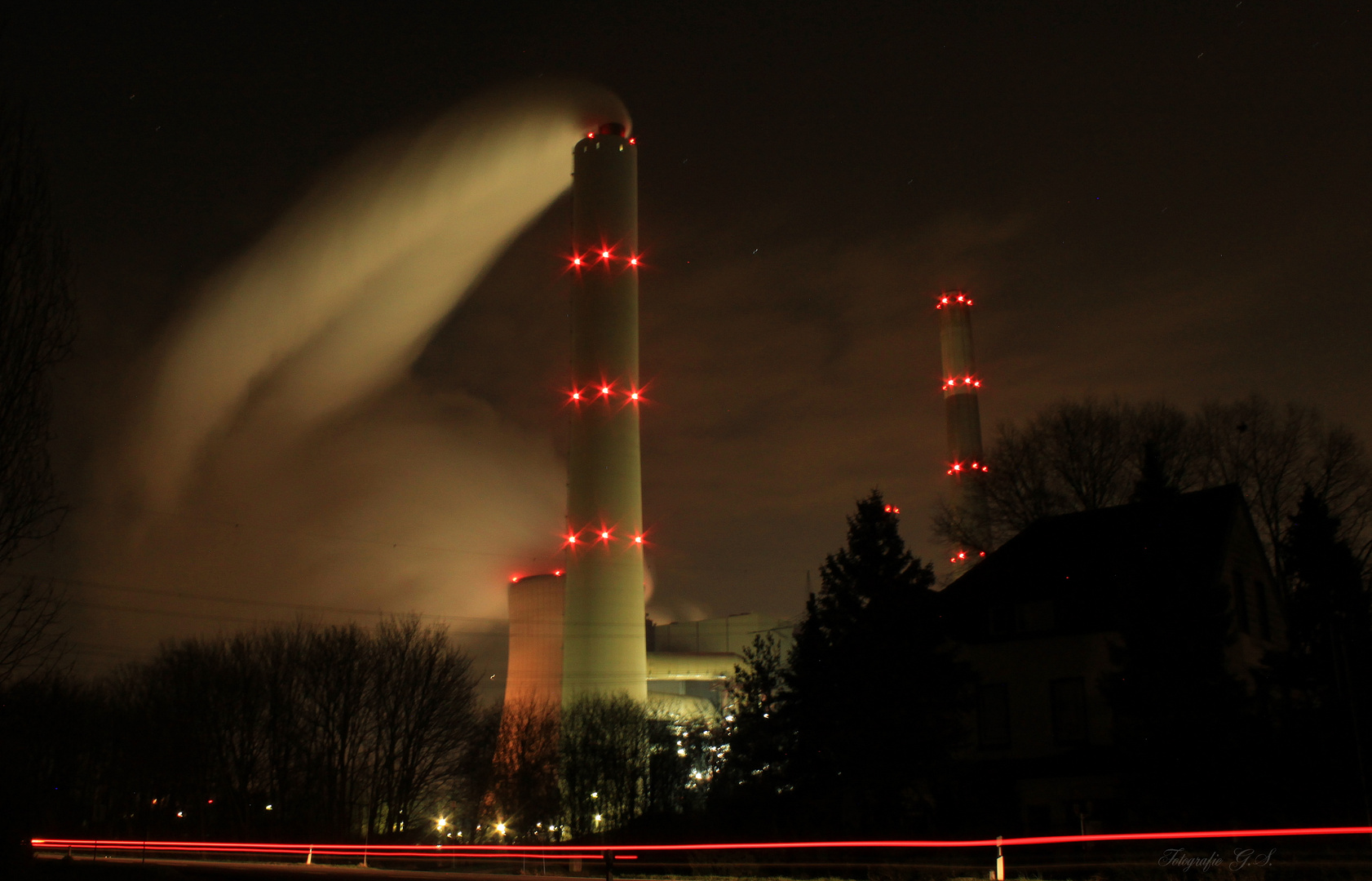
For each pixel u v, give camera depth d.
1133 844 27.61
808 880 26.08
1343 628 30.98
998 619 37.53
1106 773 31.97
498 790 75.56
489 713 89.00
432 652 71.19
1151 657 29.33
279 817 68.06
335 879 28.59
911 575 34.06
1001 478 51.59
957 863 28.08
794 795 35.50
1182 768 28.05
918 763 32.03
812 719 34.78
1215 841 25.36
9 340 21.23
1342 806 26.56
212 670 71.50
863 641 33.12
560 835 67.31
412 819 72.19
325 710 68.00
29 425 21.28
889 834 31.42
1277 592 38.84
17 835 20.59
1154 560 30.39
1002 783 33.47
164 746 70.50
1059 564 38.00
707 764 70.56
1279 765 27.45
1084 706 34.41
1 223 21.44
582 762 71.25
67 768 68.44
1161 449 48.03
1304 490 34.38
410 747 68.69
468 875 32.06
